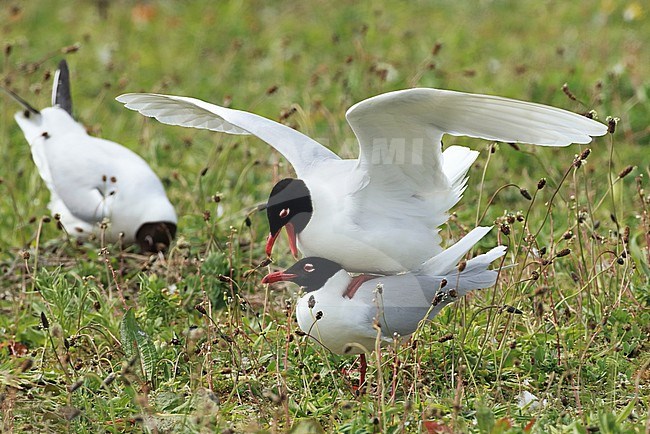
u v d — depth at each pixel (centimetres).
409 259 916
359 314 897
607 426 780
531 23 2253
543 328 995
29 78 1819
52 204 1367
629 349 956
